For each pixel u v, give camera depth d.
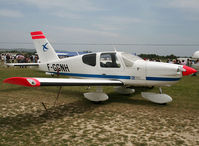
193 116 4.33
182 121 3.98
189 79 11.99
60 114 4.43
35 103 5.41
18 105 5.17
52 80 4.22
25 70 16.34
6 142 2.96
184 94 6.95
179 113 4.57
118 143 2.94
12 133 3.32
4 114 4.38
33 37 8.16
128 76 5.66
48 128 3.56
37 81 3.70
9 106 5.05
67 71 7.07
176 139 3.11
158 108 5.01
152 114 4.46
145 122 3.91
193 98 6.27
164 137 3.18
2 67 19.84
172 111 4.73
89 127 3.61
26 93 6.82
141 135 3.25
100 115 4.37
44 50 7.99
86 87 8.27
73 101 5.75
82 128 3.56
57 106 5.14
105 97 5.37
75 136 3.19
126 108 5.00
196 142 3.00
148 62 5.54
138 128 3.57
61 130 3.46
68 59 7.04
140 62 5.59
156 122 3.91
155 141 3.02
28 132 3.37
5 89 7.55
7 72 14.32
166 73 5.16
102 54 6.18
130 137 3.17
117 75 5.84
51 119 4.07
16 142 2.96
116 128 3.57
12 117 4.18
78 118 4.14
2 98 5.98
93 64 6.30
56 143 2.93
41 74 13.24
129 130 3.47
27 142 2.96
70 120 4.01
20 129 3.51
